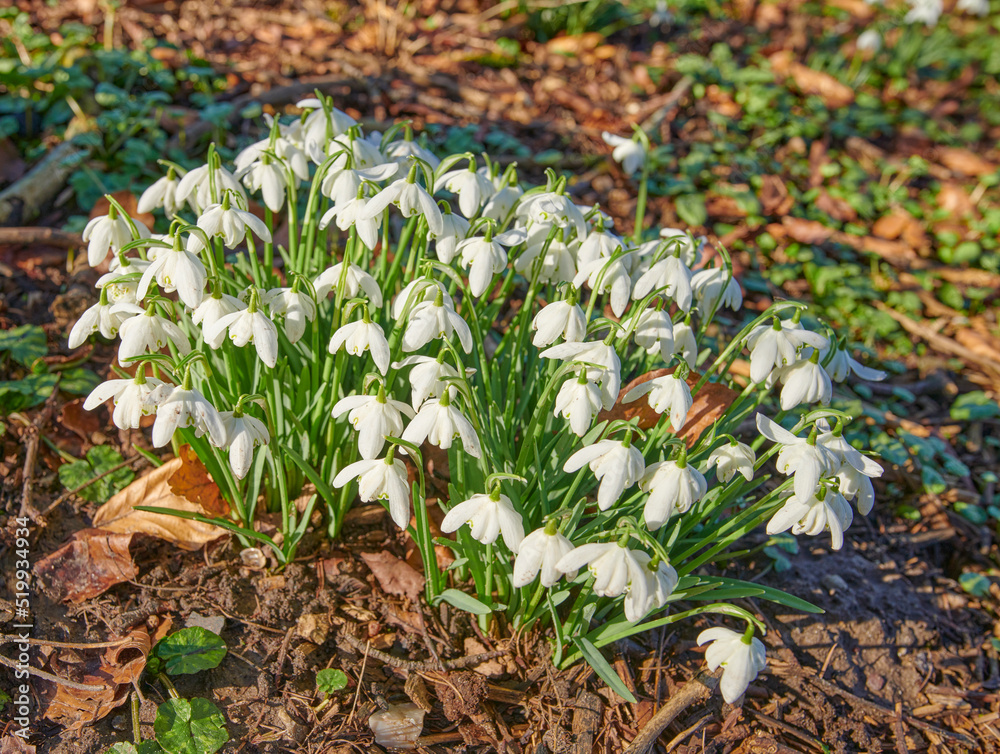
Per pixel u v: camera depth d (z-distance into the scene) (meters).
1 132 0.91
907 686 0.71
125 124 0.94
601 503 0.58
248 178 0.68
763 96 1.34
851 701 0.69
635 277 0.68
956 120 1.60
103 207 0.86
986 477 0.86
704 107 1.32
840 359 0.66
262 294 0.62
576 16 1.43
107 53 1.02
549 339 0.62
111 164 0.93
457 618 0.68
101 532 0.68
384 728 0.64
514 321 0.73
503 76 1.30
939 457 0.87
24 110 0.96
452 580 0.69
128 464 0.73
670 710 0.65
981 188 1.32
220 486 0.68
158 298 0.60
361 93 1.16
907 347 1.00
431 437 0.59
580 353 0.61
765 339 0.63
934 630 0.74
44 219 0.88
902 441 0.85
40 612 0.65
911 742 0.69
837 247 1.11
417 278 0.64
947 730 0.70
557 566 0.56
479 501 0.58
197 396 0.59
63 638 0.65
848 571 0.76
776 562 0.74
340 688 0.65
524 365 0.77
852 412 0.85
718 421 0.65
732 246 1.06
